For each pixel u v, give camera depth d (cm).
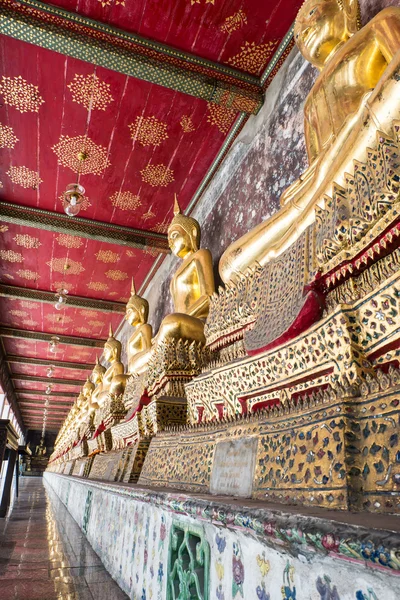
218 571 133
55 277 966
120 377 704
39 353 1527
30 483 2136
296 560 98
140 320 773
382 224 163
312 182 266
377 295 144
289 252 239
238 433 179
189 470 222
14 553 345
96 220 737
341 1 307
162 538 185
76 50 418
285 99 444
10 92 502
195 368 400
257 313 267
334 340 160
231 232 535
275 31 435
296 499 125
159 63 438
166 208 712
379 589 75
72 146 581
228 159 573
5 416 2019
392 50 253
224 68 459
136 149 586
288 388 196
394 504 97
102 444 664
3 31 401
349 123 240
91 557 333
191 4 405
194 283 514
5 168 627
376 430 111
